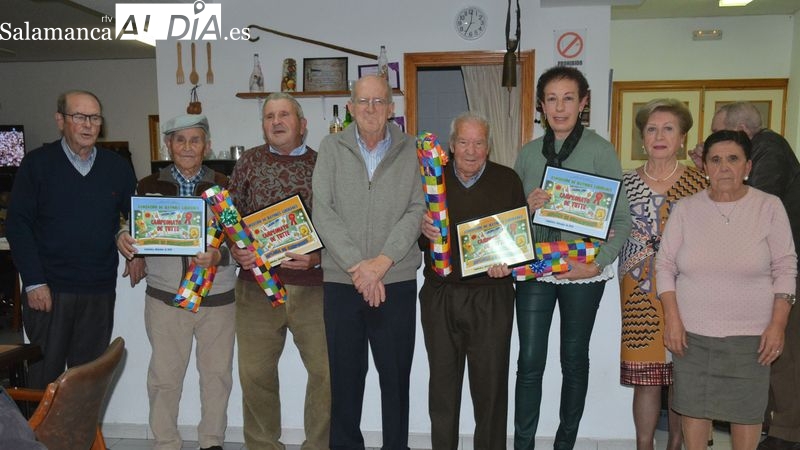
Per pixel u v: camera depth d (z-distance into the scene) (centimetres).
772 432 252
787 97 610
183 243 216
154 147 834
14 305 484
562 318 212
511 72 417
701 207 190
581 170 205
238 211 216
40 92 838
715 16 611
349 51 470
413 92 472
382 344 205
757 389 185
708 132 626
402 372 208
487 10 463
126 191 242
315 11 473
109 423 267
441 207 194
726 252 184
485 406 204
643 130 217
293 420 256
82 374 136
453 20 466
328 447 220
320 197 202
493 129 518
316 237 208
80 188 226
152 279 228
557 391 245
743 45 613
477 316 202
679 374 194
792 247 183
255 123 482
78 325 231
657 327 209
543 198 201
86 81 834
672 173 211
